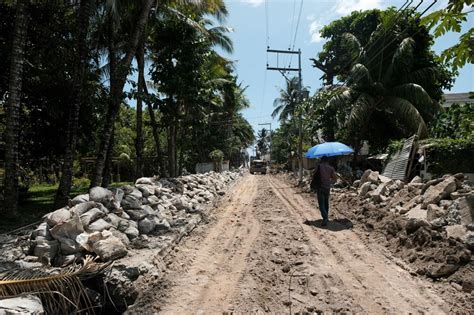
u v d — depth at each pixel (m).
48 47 13.36
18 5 9.66
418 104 19.83
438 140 14.45
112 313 5.07
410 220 7.21
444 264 5.65
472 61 4.14
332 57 33.19
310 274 5.97
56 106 14.01
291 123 40.44
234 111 43.59
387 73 20.14
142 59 16.47
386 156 17.70
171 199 10.77
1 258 5.57
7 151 9.54
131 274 5.48
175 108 17.28
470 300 4.82
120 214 7.64
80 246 5.82
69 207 7.15
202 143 36.16
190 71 16.62
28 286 4.15
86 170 29.12
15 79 9.56
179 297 5.16
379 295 5.15
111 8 12.49
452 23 4.01
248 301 5.00
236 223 10.29
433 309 4.69
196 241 8.19
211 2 16.56
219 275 6.02
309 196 17.03
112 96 11.27
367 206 10.77
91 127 15.22
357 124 20.02
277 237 8.51
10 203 9.54
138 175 16.53
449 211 7.52
